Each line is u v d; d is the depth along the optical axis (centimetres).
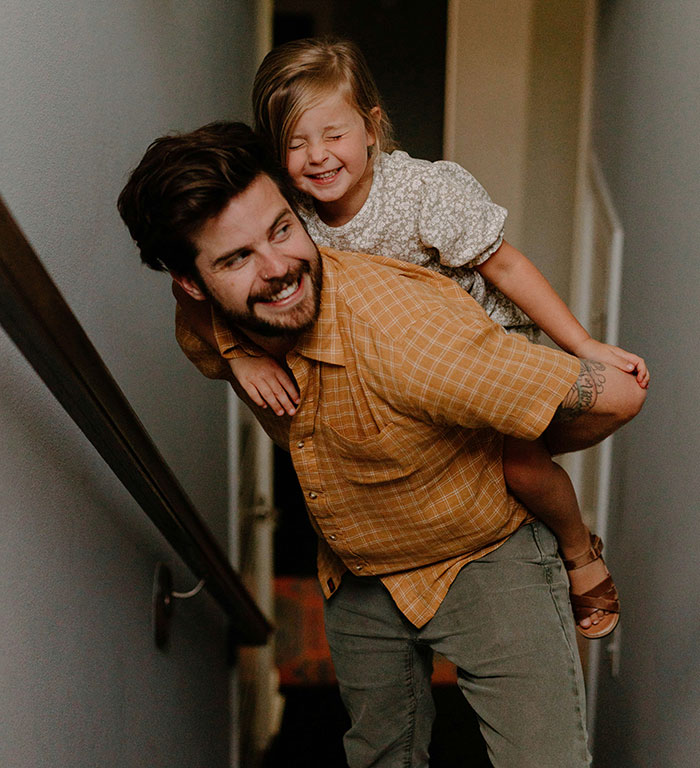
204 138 109
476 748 312
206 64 269
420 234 154
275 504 537
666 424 202
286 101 144
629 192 271
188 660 231
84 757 148
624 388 130
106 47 167
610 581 168
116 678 167
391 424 128
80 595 148
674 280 199
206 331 142
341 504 143
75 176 149
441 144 651
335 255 133
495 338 122
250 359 136
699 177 179
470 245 152
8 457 119
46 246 135
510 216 471
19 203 124
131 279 187
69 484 144
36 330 108
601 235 337
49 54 136
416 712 170
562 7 446
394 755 174
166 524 169
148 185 110
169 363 222
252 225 110
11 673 119
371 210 155
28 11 128
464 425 126
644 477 227
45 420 133
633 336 251
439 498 138
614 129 311
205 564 191
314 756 359
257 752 347
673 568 190
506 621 147
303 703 390
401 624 159
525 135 463
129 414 133
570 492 151
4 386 118
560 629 149
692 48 190
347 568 162
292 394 133
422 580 151
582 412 129
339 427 133
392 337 122
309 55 143
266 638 267
